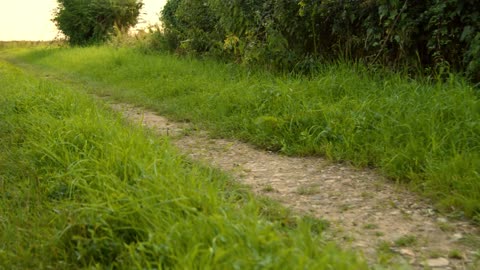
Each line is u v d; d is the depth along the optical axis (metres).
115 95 9.26
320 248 2.52
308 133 5.20
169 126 6.48
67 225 2.94
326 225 3.21
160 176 3.25
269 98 6.46
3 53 31.53
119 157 3.75
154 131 5.67
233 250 2.30
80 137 4.45
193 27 12.61
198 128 6.24
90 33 26.31
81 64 15.47
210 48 11.71
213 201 2.90
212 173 4.02
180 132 6.06
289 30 8.43
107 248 2.70
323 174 4.37
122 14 25.55
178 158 3.88
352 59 7.71
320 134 5.09
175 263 2.39
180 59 12.54
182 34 13.69
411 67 6.71
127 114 7.33
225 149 5.26
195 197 2.94
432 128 4.55
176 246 2.47
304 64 8.01
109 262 2.64
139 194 3.07
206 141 5.67
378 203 3.65
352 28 7.68
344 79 6.61
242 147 5.39
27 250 2.78
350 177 4.25
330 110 5.53
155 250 2.46
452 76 5.51
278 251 2.29
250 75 8.59
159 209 2.81
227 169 4.55
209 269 2.16
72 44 26.59
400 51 6.85
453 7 6.07
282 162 4.79
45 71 15.74
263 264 2.16
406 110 5.15
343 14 7.50
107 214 2.83
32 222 3.14
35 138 4.88
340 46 7.96
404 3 6.55
